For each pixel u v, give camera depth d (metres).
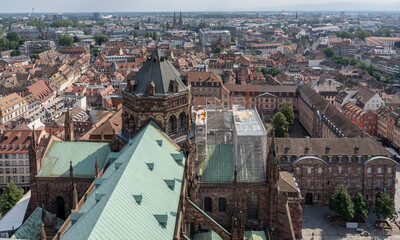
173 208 73.06
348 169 150.88
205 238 94.12
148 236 60.56
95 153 108.50
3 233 107.19
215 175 104.81
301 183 150.88
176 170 87.69
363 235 130.88
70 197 103.31
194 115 134.00
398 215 143.88
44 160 106.50
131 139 97.44
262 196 101.56
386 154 150.62
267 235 100.19
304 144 153.62
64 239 57.69
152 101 101.81
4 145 170.12
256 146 107.44
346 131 182.50
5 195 135.75
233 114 119.38
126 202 63.50
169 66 108.31
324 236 130.25
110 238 53.75
